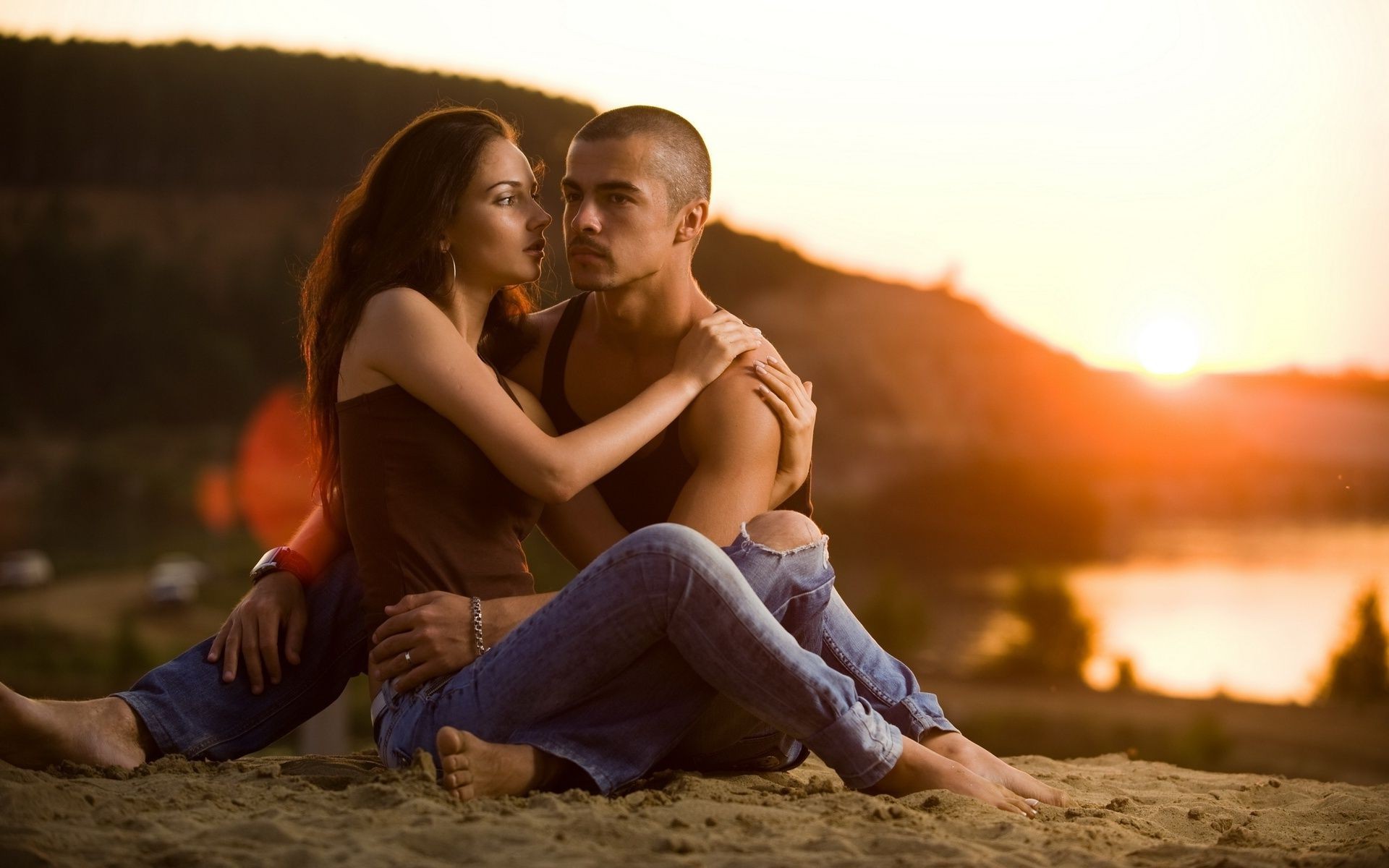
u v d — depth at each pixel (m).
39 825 3.21
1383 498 192.25
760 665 3.80
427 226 4.39
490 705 3.86
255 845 3.09
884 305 188.88
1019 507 131.00
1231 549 138.75
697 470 4.73
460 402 4.12
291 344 161.75
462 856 3.06
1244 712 36.56
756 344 4.87
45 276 159.25
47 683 45.75
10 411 145.88
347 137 197.12
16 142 191.38
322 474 4.63
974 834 3.46
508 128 4.69
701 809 3.62
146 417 149.25
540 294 5.35
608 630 3.77
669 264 4.92
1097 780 5.56
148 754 4.38
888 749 3.95
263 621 4.54
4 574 85.25
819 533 4.23
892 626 49.66
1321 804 4.70
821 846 3.19
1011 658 46.50
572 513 4.87
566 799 3.67
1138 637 76.06
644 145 4.77
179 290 164.62
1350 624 42.69
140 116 194.50
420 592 4.10
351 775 4.07
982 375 185.62
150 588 82.19
